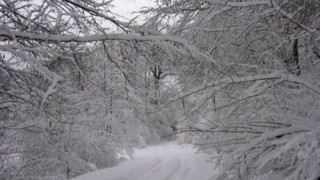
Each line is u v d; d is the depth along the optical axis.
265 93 4.67
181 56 5.39
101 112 13.73
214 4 4.74
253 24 4.98
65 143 11.41
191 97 5.21
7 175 8.96
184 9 5.32
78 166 11.66
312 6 4.94
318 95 4.29
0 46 4.31
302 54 5.09
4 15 4.83
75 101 11.17
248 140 4.48
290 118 4.18
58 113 6.97
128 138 16.02
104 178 8.63
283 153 3.99
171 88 5.33
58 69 5.55
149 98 5.31
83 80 6.20
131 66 5.30
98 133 14.81
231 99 4.96
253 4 4.42
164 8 5.57
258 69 4.96
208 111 5.08
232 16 5.08
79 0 4.77
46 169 10.78
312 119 4.10
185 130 4.80
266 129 4.59
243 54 5.59
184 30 5.77
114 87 12.59
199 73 5.54
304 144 3.67
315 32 4.37
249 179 4.45
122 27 4.82
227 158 4.63
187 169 11.02
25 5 4.82
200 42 5.66
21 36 4.59
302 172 3.59
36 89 5.72
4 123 7.55
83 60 5.61
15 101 6.01
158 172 10.48
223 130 4.68
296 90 4.50
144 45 4.93
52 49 4.97
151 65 5.20
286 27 5.01
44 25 5.07
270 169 4.43
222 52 5.59
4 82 5.92
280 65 4.78
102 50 5.41
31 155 10.30
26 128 7.88
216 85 4.58
